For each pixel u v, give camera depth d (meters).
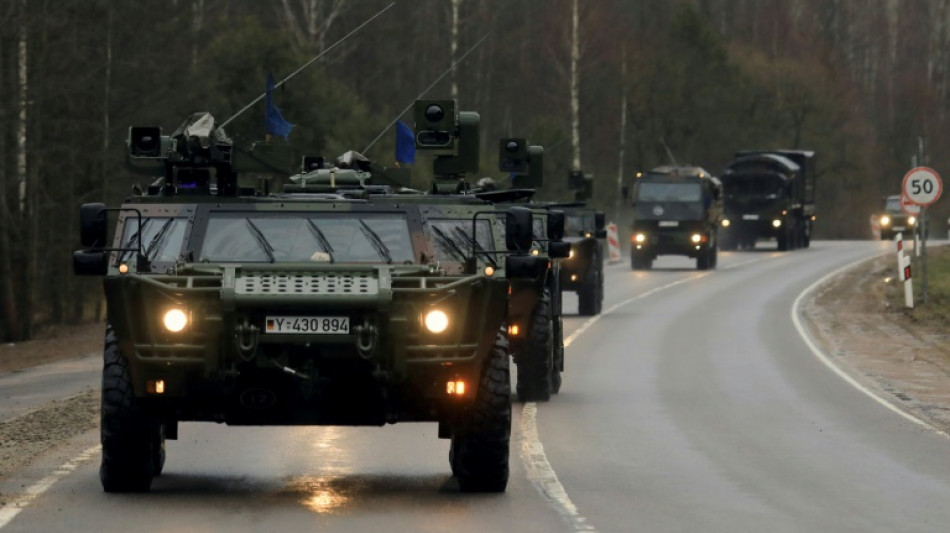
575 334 99.25
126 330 36.62
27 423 55.78
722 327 105.94
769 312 120.62
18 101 117.19
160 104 137.75
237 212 40.28
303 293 36.22
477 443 38.28
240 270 37.00
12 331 121.19
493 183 71.38
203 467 43.94
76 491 39.16
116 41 132.25
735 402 63.03
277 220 40.28
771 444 50.22
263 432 52.16
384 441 49.91
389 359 36.59
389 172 60.25
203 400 37.03
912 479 42.72
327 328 36.34
